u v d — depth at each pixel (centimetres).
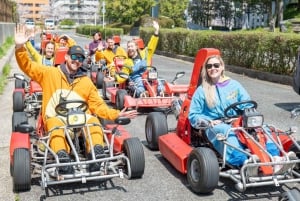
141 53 986
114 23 6481
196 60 559
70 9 12050
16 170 467
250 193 482
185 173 513
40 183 491
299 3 4044
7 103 981
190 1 7000
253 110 476
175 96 891
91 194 482
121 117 512
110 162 498
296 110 512
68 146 485
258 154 444
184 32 2303
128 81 954
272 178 444
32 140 555
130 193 486
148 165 580
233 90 522
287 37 1393
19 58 514
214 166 461
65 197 473
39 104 866
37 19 10956
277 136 480
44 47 968
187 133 558
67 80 526
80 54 518
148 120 655
